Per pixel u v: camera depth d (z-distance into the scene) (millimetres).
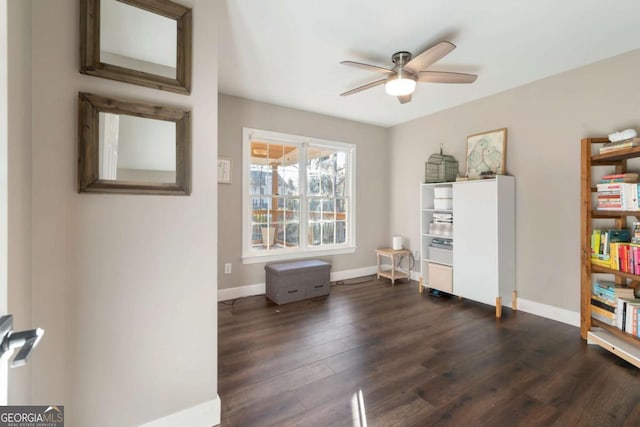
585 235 2467
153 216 1370
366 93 3375
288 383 1864
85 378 1230
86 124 1184
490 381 1883
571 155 2764
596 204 2613
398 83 2301
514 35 2197
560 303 2850
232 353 2240
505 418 1553
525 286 3107
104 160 1242
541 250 2979
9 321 736
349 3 1843
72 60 1170
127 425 1324
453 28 2113
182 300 1455
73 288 1197
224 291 3488
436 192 3756
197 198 1481
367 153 4645
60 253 1169
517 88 3160
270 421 1538
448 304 3363
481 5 1859
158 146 1360
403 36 2213
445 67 2713
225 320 2887
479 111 3529
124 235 1303
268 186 3842
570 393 1757
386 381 1887
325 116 4199
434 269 3693
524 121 3105
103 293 1263
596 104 2604
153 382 1386
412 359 2156
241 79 3012
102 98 1210
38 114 1104
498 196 3006
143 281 1354
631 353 2020
